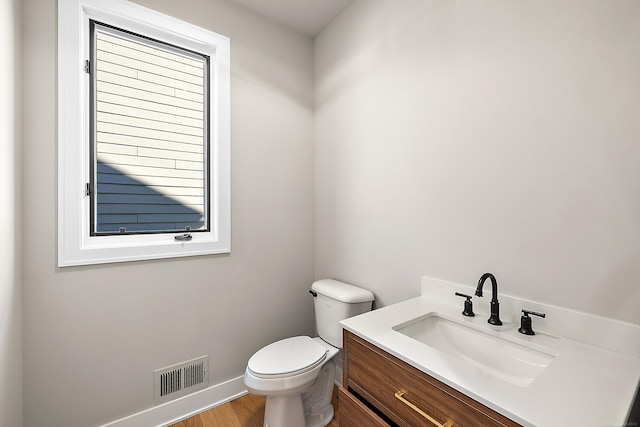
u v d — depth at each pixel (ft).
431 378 2.56
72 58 4.36
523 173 3.42
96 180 4.78
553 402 2.09
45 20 4.16
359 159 5.84
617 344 2.77
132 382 4.90
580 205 3.00
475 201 3.91
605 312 2.85
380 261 5.39
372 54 5.50
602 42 2.83
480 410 2.19
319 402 5.49
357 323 3.58
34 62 4.07
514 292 3.52
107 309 4.68
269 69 6.43
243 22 6.05
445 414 2.44
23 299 4.03
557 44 3.13
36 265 4.12
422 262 4.63
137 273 4.95
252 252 6.25
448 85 4.21
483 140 3.80
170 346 5.27
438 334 3.87
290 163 6.79
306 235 7.09
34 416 4.14
